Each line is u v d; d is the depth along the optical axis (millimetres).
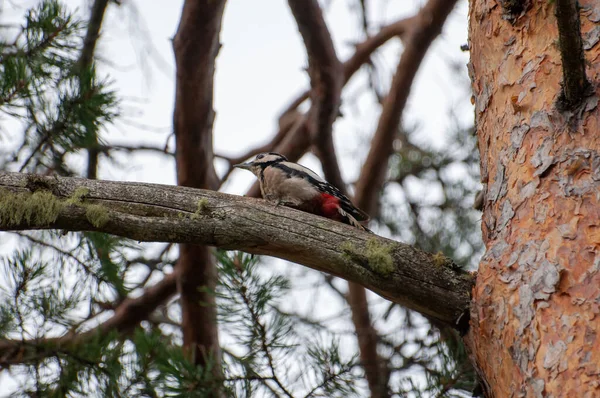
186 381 8523
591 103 6039
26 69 9062
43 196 6867
